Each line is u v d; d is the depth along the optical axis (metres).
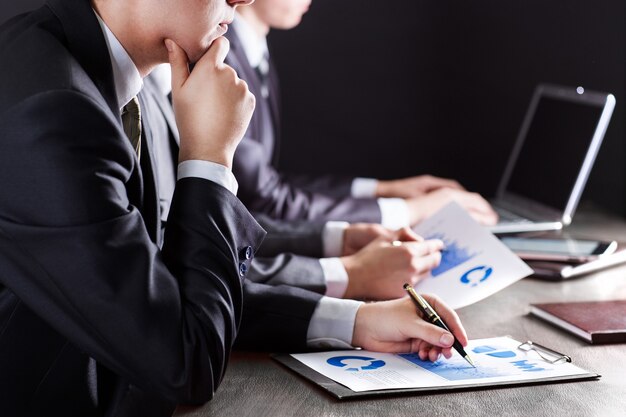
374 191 3.14
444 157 3.92
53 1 1.49
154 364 1.37
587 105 2.95
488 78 3.83
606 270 2.35
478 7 3.79
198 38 1.54
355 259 2.08
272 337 1.71
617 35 3.57
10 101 1.33
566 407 1.42
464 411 1.40
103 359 1.38
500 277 2.00
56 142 1.31
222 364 1.44
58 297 1.35
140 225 1.40
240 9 2.94
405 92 3.89
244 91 1.55
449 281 2.04
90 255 1.33
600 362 1.64
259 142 2.91
